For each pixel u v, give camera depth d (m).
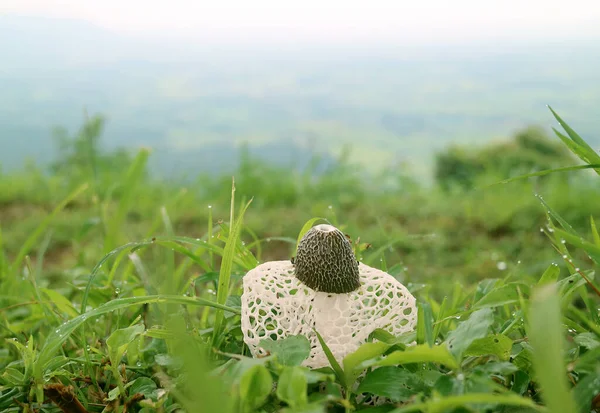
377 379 0.29
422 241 1.33
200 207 1.65
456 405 0.25
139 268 0.47
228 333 0.38
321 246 0.34
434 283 1.08
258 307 0.34
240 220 0.38
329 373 0.31
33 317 0.50
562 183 1.63
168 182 1.85
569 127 0.38
